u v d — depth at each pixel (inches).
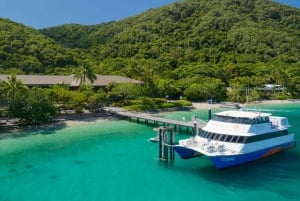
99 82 3366.1
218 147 1182.9
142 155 1450.5
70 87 3154.5
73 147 1592.0
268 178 1140.5
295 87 4623.5
